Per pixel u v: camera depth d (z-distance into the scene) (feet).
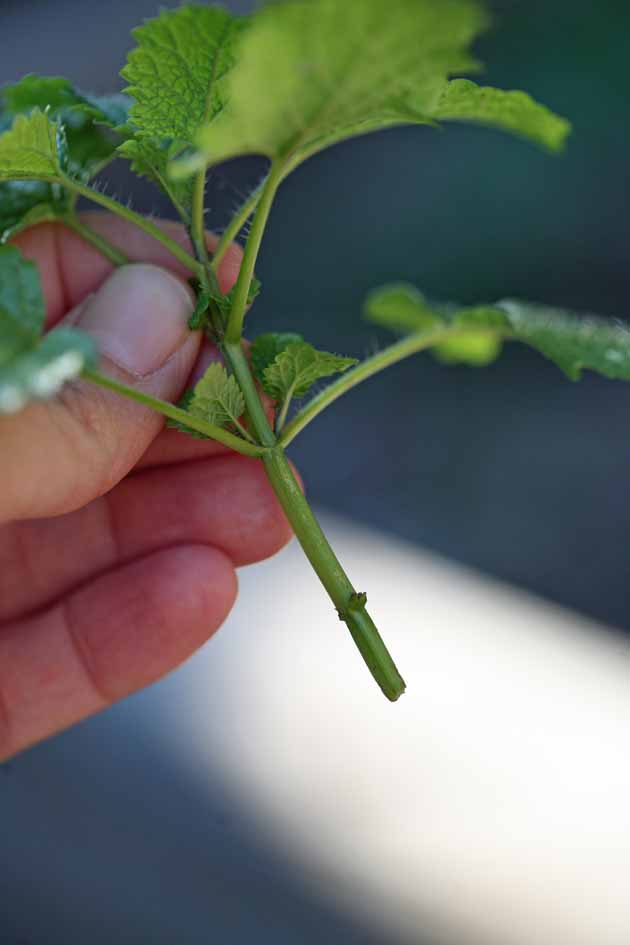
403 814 1.24
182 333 0.85
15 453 0.80
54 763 1.36
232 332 0.78
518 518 1.72
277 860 1.22
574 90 2.33
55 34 2.80
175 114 0.76
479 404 1.98
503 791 1.25
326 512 1.77
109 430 0.82
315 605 1.52
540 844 1.20
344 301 2.25
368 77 0.66
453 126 2.42
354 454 1.90
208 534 0.93
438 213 2.31
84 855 1.24
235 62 0.74
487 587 1.59
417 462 1.87
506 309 0.86
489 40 2.41
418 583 1.59
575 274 2.17
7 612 0.94
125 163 2.21
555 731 1.32
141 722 1.39
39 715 0.95
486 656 1.44
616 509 1.72
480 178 2.32
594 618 1.53
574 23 2.35
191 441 0.92
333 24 0.64
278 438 0.79
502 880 1.18
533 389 1.99
